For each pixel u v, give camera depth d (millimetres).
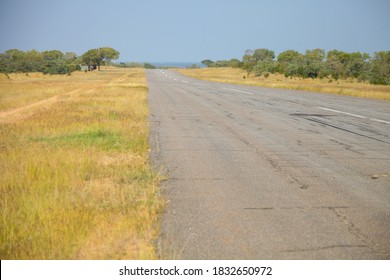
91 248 5051
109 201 6566
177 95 33531
